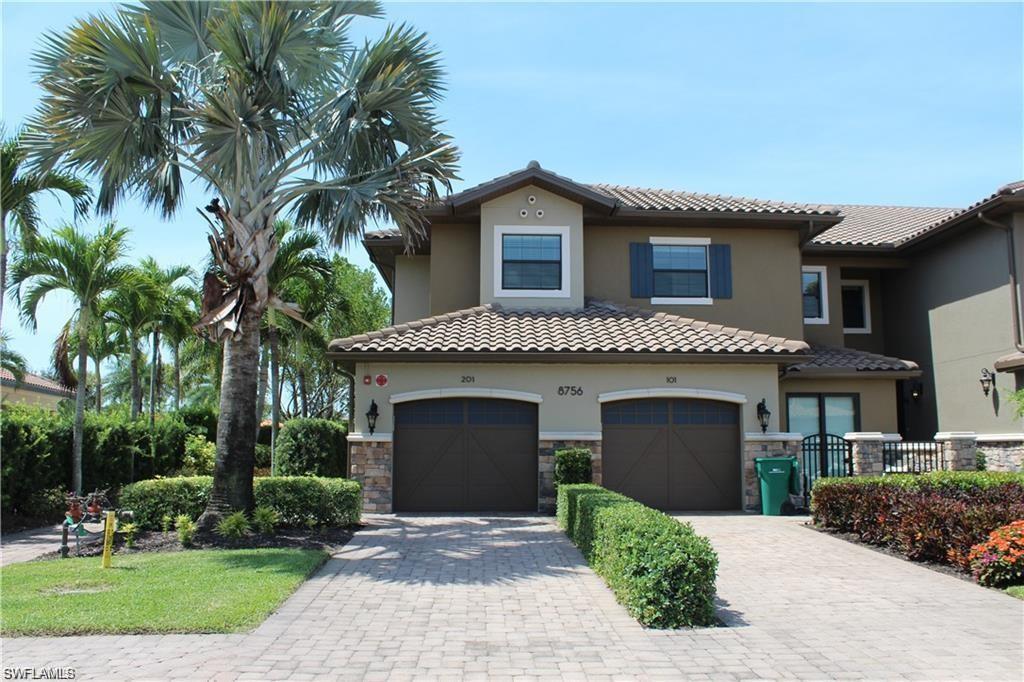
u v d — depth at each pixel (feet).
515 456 54.49
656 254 67.82
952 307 68.74
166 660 21.58
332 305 86.07
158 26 43.88
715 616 26.99
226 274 43.70
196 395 138.00
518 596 29.50
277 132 42.04
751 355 53.78
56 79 39.01
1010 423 61.41
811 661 22.18
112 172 41.55
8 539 45.78
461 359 53.01
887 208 91.25
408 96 45.68
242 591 28.60
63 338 62.54
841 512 44.45
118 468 64.13
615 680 20.54
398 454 54.29
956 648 23.48
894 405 64.75
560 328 57.93
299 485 44.75
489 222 64.54
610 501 36.63
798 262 68.18
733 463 55.36
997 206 60.70
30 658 21.63
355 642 23.58
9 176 50.88
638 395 54.65
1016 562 31.07
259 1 42.52
